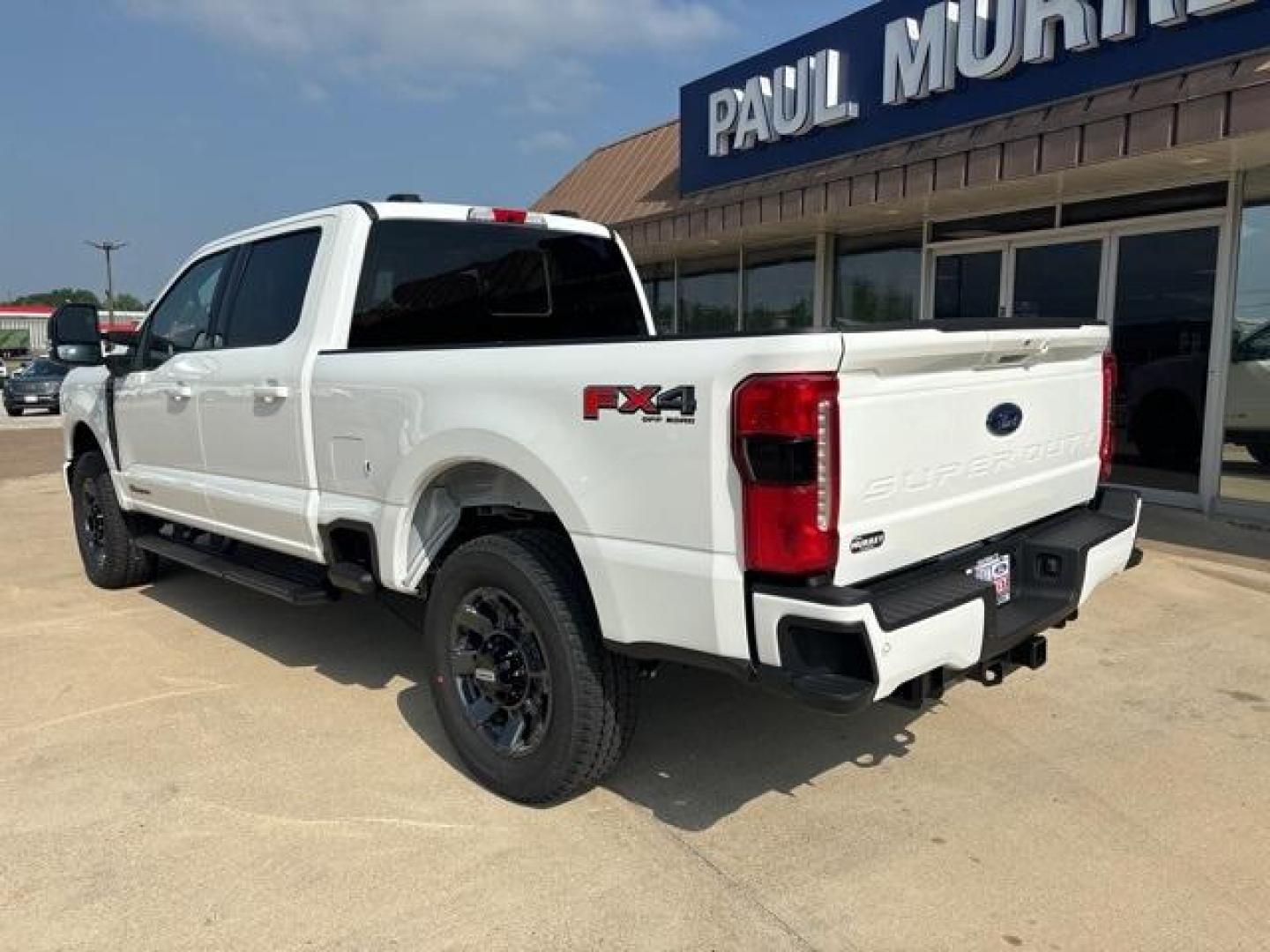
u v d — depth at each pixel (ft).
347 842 10.60
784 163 35.50
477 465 11.81
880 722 13.65
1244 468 26.32
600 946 8.86
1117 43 24.64
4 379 125.90
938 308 34.37
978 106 28.32
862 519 9.18
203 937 9.01
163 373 17.30
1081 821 11.02
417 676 15.61
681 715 13.89
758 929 9.09
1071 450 12.82
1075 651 16.42
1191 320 27.20
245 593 20.67
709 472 9.07
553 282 16.88
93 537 21.58
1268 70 20.42
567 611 10.59
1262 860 10.23
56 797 11.62
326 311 13.98
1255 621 17.95
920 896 9.59
